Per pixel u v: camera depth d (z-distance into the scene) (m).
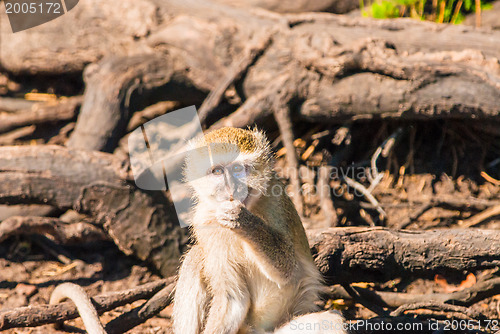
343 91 8.00
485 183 8.48
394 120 8.56
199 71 8.80
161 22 9.09
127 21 9.20
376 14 9.88
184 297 5.51
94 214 7.33
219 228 5.15
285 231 5.23
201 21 8.76
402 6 10.16
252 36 8.55
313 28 8.45
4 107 10.09
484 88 7.52
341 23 8.53
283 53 8.20
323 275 6.07
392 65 7.66
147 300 6.40
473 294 6.11
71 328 6.32
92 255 7.88
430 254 6.00
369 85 7.89
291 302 5.34
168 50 8.90
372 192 8.43
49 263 7.79
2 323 5.61
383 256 6.05
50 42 9.78
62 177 7.22
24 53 9.96
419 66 7.59
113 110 8.59
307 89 8.14
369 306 6.26
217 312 5.20
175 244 7.43
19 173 7.16
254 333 5.33
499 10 9.95
